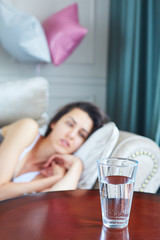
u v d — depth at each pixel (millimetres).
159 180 1173
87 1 2783
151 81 2096
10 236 576
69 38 2445
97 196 808
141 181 1156
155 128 1948
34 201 764
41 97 1671
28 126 1263
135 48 2197
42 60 2416
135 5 2232
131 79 2307
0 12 2287
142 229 614
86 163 1217
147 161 1150
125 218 617
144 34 2213
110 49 2764
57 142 1265
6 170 1154
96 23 2820
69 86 2830
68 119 1295
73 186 1151
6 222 638
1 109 1600
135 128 2242
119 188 614
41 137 1338
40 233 589
